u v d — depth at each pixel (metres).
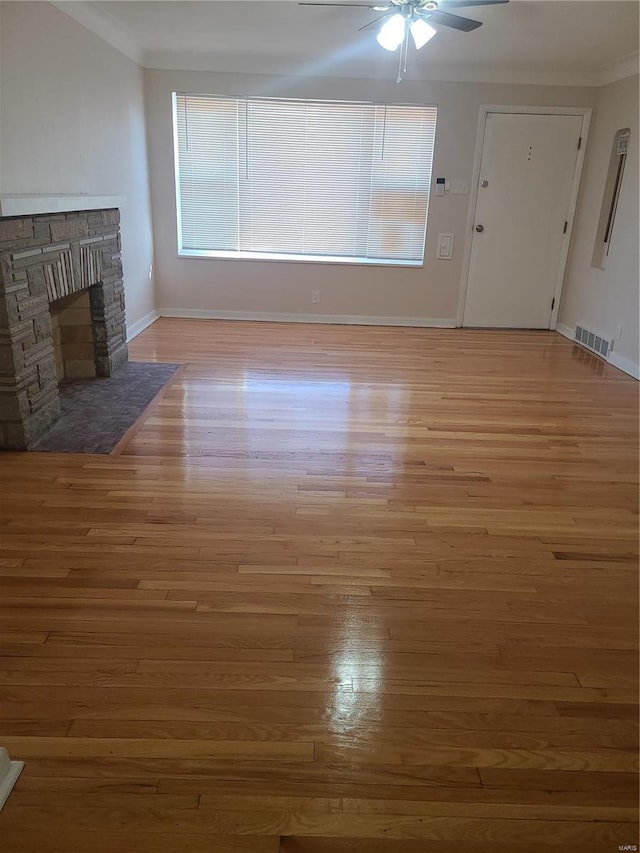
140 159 5.43
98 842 1.26
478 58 5.08
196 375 4.37
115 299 4.31
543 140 5.70
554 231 5.98
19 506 2.54
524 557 2.30
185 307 6.24
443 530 2.46
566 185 5.84
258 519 2.49
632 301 4.82
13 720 1.53
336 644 1.82
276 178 5.88
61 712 1.55
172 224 5.94
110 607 1.94
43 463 2.94
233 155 5.79
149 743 1.48
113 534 2.35
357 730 1.54
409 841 1.29
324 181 5.89
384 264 6.07
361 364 4.82
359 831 1.30
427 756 1.48
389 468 3.01
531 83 5.52
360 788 1.39
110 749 1.46
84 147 4.13
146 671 1.69
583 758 1.48
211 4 3.83
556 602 2.04
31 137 3.38
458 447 3.30
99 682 1.65
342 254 6.14
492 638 1.87
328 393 4.10
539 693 1.67
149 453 3.08
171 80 5.48
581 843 1.29
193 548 2.27
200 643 1.81
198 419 3.55
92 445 3.14
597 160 5.54
